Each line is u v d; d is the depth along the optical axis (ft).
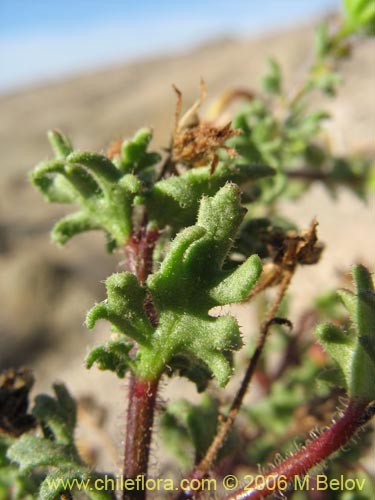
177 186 0.18
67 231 0.20
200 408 0.22
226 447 0.21
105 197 0.19
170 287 0.16
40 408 0.20
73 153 0.18
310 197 0.66
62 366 0.80
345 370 0.16
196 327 0.16
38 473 0.22
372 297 0.16
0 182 1.40
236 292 0.15
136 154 0.19
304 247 0.20
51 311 0.90
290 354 0.36
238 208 0.16
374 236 0.57
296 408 0.33
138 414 0.17
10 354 0.84
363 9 0.34
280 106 0.36
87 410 0.33
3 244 1.04
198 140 0.19
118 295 0.16
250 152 0.28
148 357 0.16
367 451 0.28
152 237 0.19
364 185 0.38
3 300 0.92
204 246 0.16
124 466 0.17
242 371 0.36
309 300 0.39
